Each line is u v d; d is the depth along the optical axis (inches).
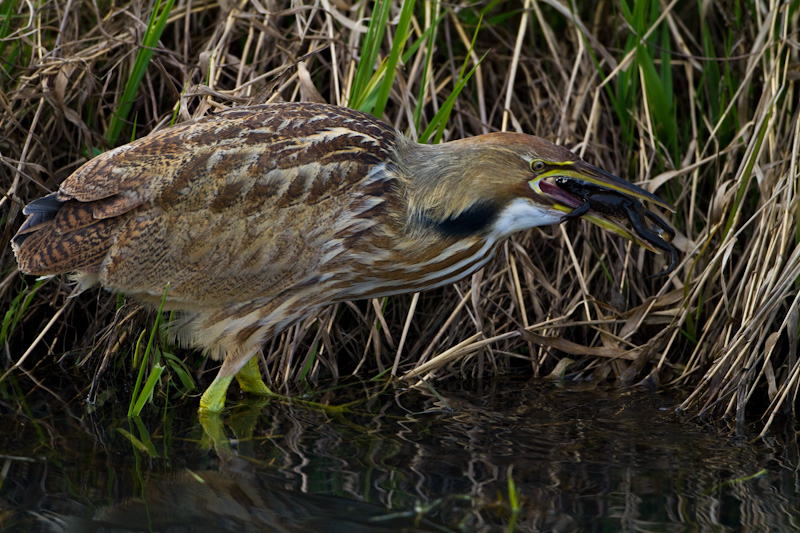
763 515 177.9
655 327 305.7
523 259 307.4
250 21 326.0
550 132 335.0
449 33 348.8
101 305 282.8
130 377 267.9
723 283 279.3
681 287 305.0
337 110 257.6
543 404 257.6
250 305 249.0
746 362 253.8
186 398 254.5
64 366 275.9
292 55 313.6
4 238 286.2
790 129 305.4
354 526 170.6
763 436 230.4
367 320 298.5
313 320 283.3
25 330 295.0
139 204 236.1
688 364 282.0
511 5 375.6
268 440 217.8
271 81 287.9
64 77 303.6
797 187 275.1
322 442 217.0
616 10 350.3
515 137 251.3
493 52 358.9
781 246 261.9
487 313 307.7
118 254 237.6
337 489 187.2
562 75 340.8
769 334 271.9
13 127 307.6
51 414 230.5
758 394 266.4
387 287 260.5
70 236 237.3
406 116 330.0
